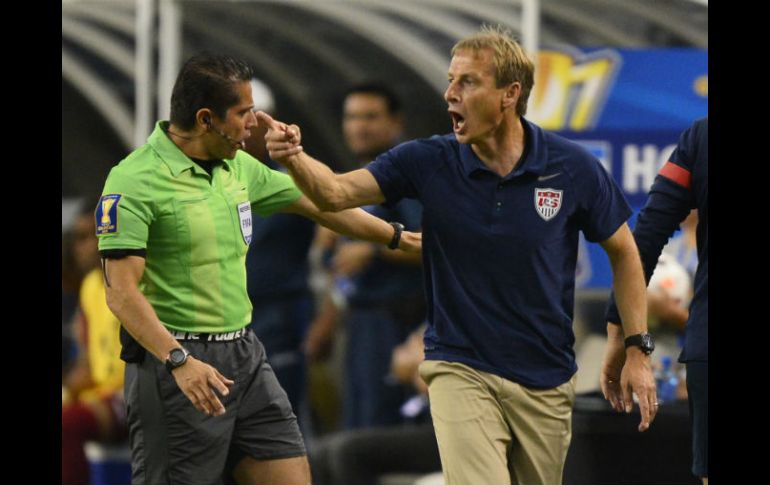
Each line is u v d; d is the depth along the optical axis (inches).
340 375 1332.4
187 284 803.4
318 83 1471.5
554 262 794.8
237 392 815.7
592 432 940.0
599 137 1321.4
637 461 935.7
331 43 1464.1
